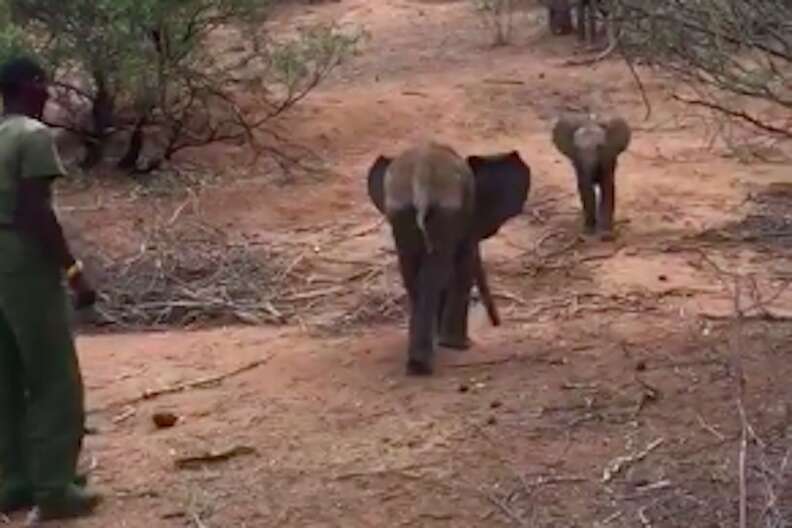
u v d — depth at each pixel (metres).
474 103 20.48
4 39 15.56
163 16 16.41
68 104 17.53
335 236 14.58
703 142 18.02
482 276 10.95
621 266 13.10
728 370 9.62
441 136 19.03
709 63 8.92
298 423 9.08
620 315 11.41
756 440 8.12
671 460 8.25
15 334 7.63
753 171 16.67
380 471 8.25
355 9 31.67
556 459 8.33
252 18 18.05
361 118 19.41
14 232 7.46
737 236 14.07
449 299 10.34
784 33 8.79
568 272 12.95
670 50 9.00
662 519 7.55
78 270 7.57
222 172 17.05
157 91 16.69
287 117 19.02
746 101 17.00
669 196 15.74
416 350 9.85
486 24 27.11
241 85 19.03
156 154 17.34
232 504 7.94
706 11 8.56
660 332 10.71
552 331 10.91
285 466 8.41
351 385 9.75
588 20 23.75
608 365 9.92
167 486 8.22
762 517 7.43
